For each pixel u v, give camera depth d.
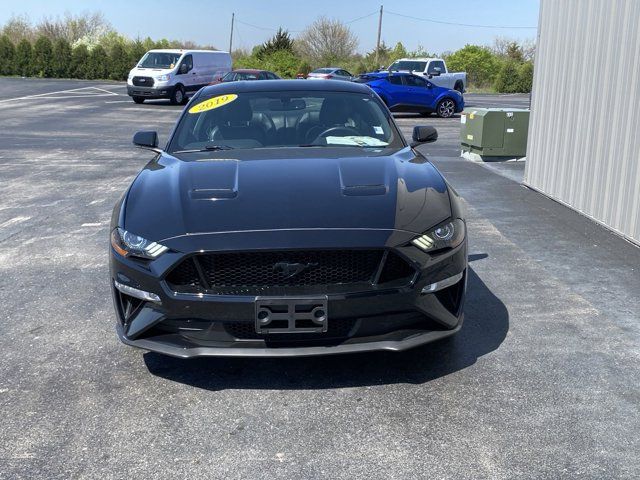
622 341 3.77
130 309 3.30
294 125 4.55
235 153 4.21
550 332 3.90
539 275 4.96
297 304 2.97
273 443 2.79
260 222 3.17
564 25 7.41
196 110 4.78
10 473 2.60
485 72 58.12
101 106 22.72
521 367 3.45
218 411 3.05
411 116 22.12
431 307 3.19
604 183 6.40
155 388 3.28
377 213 3.24
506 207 7.35
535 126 8.30
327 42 65.12
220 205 3.33
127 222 3.35
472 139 11.05
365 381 3.32
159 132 14.98
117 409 3.08
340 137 4.47
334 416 2.99
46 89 31.58
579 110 6.98
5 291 4.74
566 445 2.73
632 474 2.53
